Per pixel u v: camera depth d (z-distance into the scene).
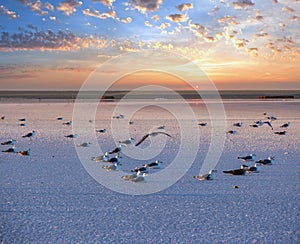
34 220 11.97
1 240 10.50
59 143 26.94
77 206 13.33
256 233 10.94
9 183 16.23
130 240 10.50
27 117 45.38
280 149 24.23
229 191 15.08
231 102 78.06
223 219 12.04
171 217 12.26
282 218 12.10
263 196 14.38
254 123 38.62
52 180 16.78
